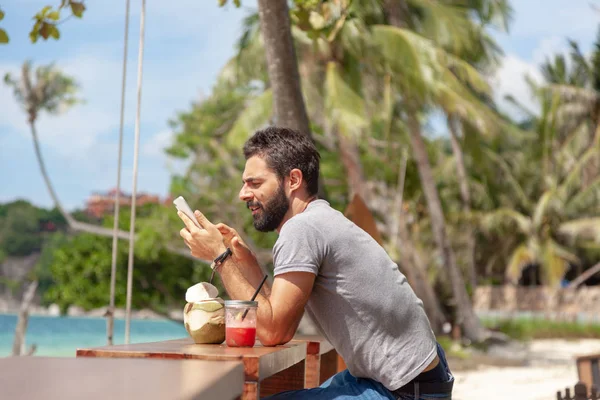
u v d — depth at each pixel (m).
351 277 2.21
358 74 15.27
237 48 15.73
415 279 16.70
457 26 17.27
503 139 17.94
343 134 13.83
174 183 15.30
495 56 18.69
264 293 2.35
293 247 2.19
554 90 27.47
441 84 15.91
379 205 16.38
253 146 2.39
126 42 3.49
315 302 2.29
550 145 28.16
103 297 15.60
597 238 27.77
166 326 48.41
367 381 2.29
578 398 3.86
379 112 16.67
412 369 2.22
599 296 26.22
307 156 2.38
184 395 1.20
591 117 27.88
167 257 15.81
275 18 4.60
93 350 1.91
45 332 42.31
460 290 17.11
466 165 25.05
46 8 3.84
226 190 14.83
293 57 4.64
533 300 27.11
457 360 13.09
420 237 22.83
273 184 2.35
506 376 10.68
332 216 2.28
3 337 39.75
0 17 3.72
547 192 27.44
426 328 2.30
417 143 16.80
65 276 15.73
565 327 21.05
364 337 2.22
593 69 27.59
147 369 1.50
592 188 27.58
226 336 2.17
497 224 25.44
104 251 15.56
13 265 72.69
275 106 4.69
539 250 27.30
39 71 10.31
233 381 1.56
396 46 14.76
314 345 2.60
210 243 2.29
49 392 1.19
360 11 14.43
